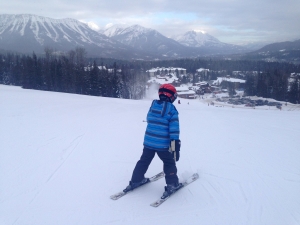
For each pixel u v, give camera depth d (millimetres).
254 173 4824
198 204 3664
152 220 3262
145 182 4258
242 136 8016
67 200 3742
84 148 6305
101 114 12094
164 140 3760
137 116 11875
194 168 5098
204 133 8445
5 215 3328
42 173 4688
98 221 3230
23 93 20812
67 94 25141
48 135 7441
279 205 3641
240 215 3381
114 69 49219
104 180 4445
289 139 7629
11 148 6070
